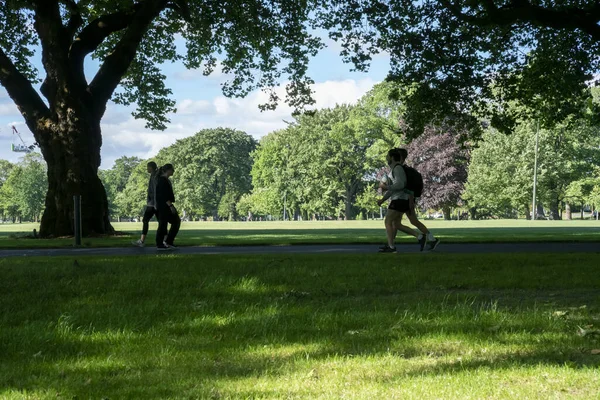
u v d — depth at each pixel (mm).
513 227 33812
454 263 9641
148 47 28531
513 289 7133
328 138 84125
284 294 6625
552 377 3248
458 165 77312
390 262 9828
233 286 7176
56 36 21047
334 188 83062
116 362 3723
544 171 66562
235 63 27594
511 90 21984
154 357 3842
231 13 23578
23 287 7195
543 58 21578
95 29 21750
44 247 15617
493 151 70938
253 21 24344
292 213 102062
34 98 21328
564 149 68562
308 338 4367
